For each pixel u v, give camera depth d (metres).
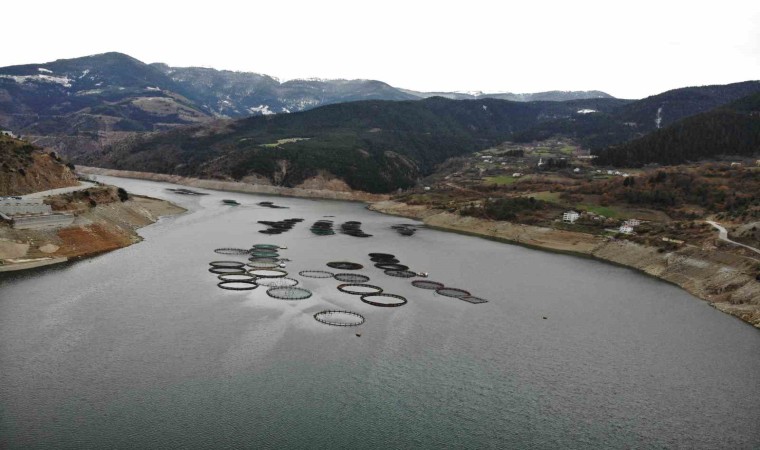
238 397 54.66
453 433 51.25
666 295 110.62
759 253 117.25
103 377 56.69
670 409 58.81
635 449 50.72
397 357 68.12
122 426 47.81
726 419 57.09
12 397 51.34
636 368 69.69
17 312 74.31
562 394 61.06
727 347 78.56
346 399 56.16
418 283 108.62
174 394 54.25
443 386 60.97
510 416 55.38
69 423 47.69
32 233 109.62
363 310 86.62
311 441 47.91
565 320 89.19
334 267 117.75
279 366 62.59
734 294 103.69
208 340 68.69
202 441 46.50
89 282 91.94
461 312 89.88
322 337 72.88
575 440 51.62
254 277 102.12
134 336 68.44
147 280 95.50
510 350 73.75
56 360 59.94
